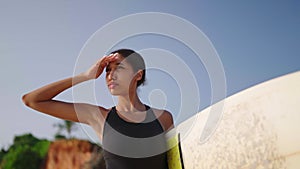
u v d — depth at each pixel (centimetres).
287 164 184
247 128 200
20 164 3064
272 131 191
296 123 185
